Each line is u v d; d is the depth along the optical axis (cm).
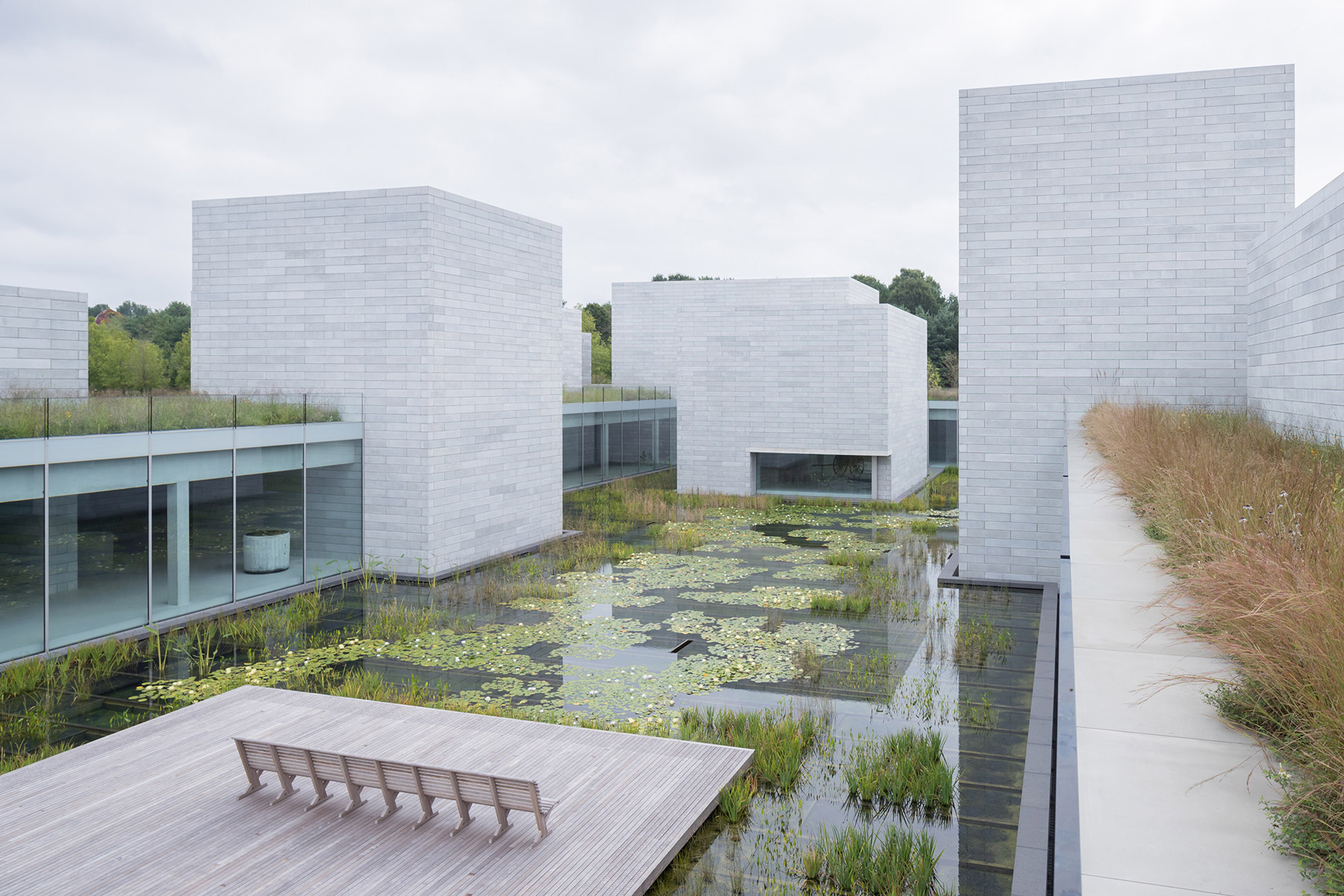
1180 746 288
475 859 538
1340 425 748
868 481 2412
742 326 2467
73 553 1049
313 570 1399
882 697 889
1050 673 954
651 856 544
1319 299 812
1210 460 578
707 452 2508
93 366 3362
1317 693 254
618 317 3353
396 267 1412
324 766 613
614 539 1825
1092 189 1323
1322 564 311
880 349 2353
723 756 704
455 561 1487
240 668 988
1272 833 232
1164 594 406
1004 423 1378
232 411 1255
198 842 562
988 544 1397
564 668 989
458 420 1486
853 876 538
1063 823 239
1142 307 1310
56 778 665
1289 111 1239
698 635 1123
